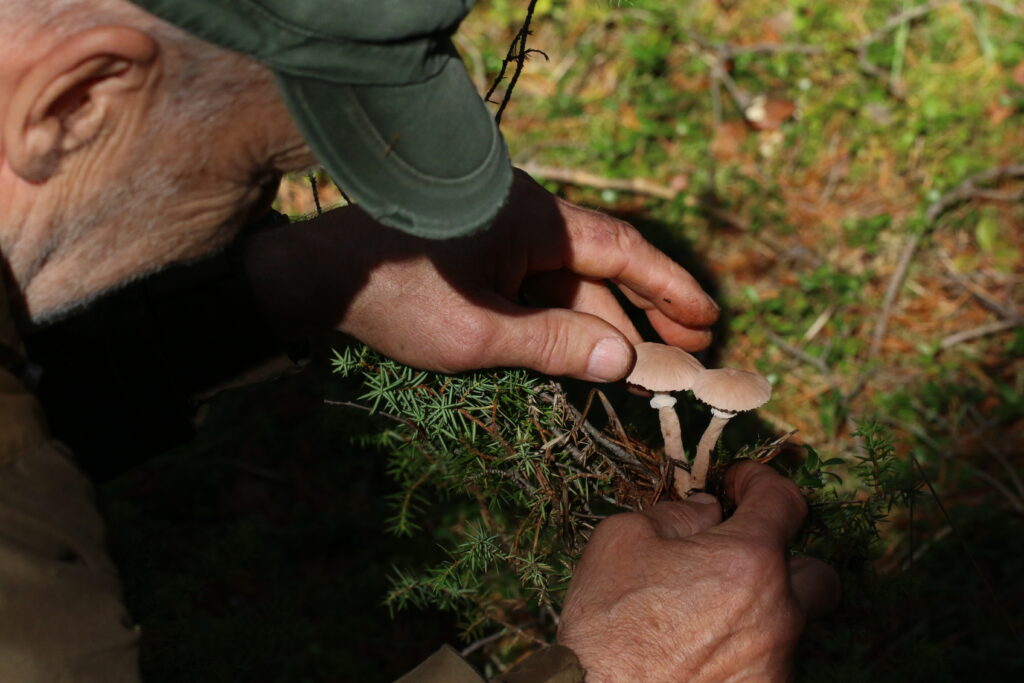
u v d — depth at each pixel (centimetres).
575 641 139
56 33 99
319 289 169
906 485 192
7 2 99
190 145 108
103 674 108
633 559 145
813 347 372
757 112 450
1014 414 349
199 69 102
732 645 139
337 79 101
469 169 109
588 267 179
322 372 366
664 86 473
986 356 369
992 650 280
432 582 202
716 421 171
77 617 106
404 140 105
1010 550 312
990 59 472
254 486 345
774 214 412
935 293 389
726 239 408
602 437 183
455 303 167
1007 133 441
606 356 167
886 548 307
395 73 103
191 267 163
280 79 101
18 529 102
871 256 401
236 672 233
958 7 495
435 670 131
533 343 167
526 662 135
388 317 169
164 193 112
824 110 452
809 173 436
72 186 108
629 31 493
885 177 431
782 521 151
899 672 253
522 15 489
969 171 422
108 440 162
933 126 438
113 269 119
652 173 435
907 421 347
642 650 137
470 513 291
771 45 479
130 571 200
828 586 161
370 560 321
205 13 97
